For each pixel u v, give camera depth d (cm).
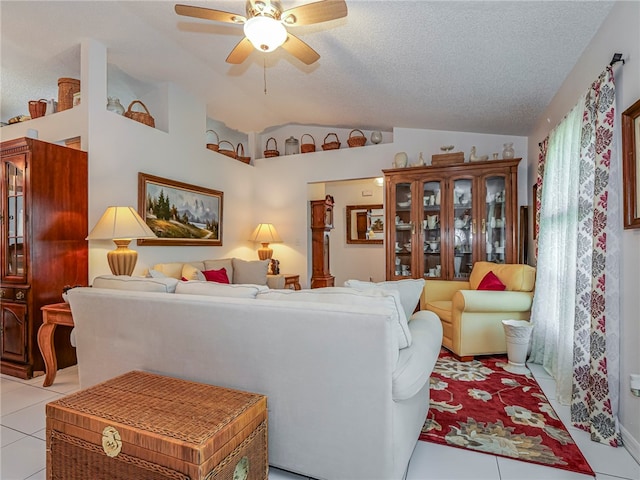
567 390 235
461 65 285
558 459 173
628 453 179
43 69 379
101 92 342
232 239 540
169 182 417
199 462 114
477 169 416
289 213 570
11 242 297
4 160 295
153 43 351
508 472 164
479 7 209
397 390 140
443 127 459
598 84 201
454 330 328
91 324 202
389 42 270
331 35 279
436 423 207
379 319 137
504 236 405
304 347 150
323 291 167
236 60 272
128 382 164
